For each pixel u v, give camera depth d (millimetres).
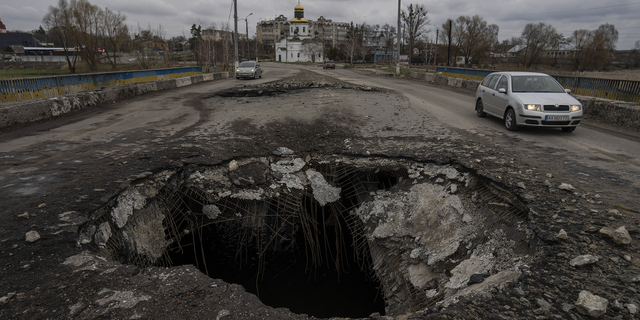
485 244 4398
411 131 8664
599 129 9031
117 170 5578
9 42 85562
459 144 7258
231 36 56719
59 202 4391
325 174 6875
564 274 3115
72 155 6348
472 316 2668
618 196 4609
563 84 14195
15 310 2652
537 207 4297
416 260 4941
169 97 15297
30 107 9336
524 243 3977
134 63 42844
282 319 2746
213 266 7312
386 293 5137
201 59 47094
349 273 7051
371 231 5949
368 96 15695
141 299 2855
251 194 6188
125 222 4828
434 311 2863
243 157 6852
